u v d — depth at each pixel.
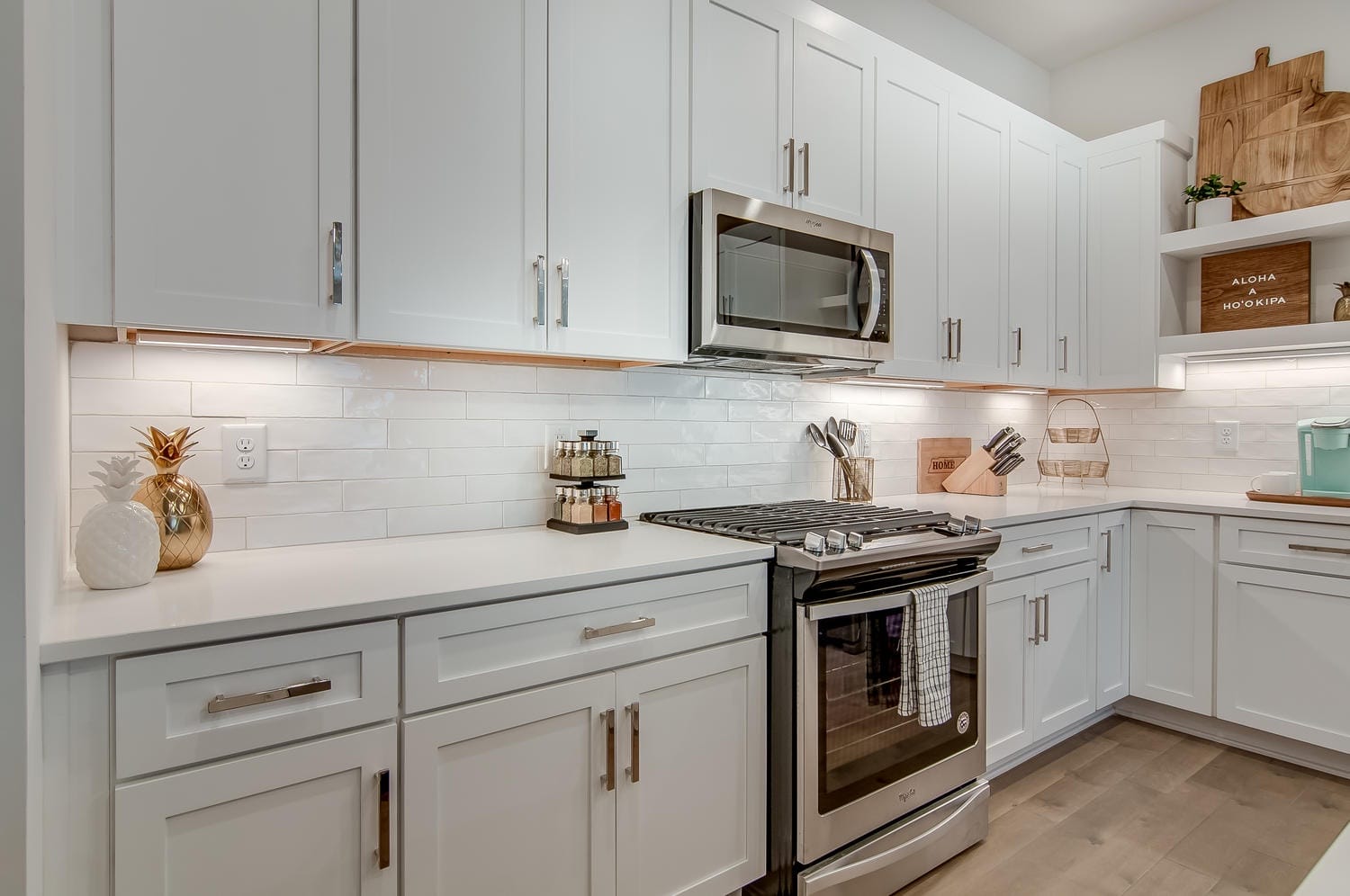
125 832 0.94
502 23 1.55
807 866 1.64
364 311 1.37
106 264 1.14
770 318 1.95
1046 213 2.98
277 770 1.04
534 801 1.30
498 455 1.90
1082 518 2.62
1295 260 2.83
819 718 1.63
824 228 2.07
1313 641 2.39
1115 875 1.86
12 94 0.83
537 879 1.30
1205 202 2.96
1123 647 2.85
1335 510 2.41
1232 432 3.07
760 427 2.46
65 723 0.91
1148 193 3.03
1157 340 3.00
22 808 0.83
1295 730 2.43
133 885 0.95
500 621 1.26
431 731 1.18
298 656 1.07
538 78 1.60
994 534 1.94
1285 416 2.92
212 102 1.23
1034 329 2.92
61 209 1.11
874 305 2.17
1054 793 2.30
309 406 1.63
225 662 1.01
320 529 1.64
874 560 1.66
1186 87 3.19
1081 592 2.62
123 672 0.94
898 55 2.39
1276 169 2.90
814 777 1.62
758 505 2.38
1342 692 2.33
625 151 1.74
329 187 1.34
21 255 0.83
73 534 1.36
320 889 1.09
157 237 1.18
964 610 1.97
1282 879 1.84
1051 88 3.63
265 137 1.28
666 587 1.48
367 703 1.12
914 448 2.99
